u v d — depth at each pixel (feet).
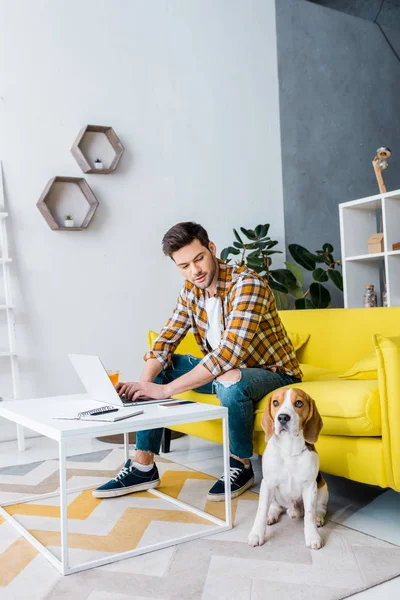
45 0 11.60
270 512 5.97
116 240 12.23
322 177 14.90
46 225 11.49
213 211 13.48
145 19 12.75
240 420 6.68
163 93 12.92
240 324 6.59
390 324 7.91
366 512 6.19
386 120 15.80
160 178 12.81
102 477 7.85
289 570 4.80
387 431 5.42
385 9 15.48
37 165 11.42
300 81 14.78
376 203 11.31
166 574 4.81
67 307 11.64
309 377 7.77
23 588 4.64
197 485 7.32
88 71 12.02
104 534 5.74
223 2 13.87
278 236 14.37
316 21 15.06
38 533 5.82
